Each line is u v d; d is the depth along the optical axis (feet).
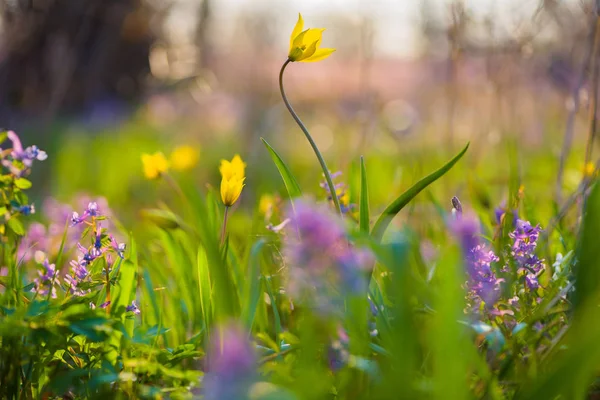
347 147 7.45
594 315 2.80
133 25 14.02
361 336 2.98
